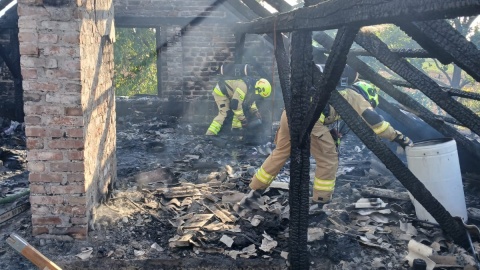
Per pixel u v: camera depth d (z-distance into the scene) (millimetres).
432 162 3773
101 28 4016
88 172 3637
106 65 4367
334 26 2363
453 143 3857
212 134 7734
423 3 1675
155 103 9062
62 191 3514
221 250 3539
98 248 3512
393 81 5207
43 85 3336
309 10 2705
